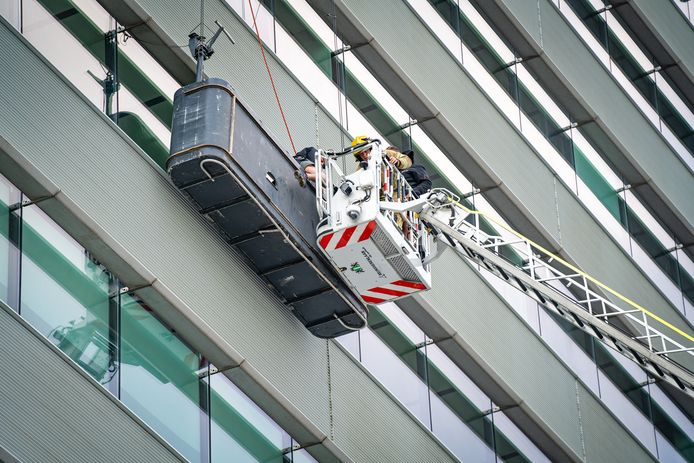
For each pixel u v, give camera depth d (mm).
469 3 66000
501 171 63469
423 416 55250
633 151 73625
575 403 63906
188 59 48188
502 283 61656
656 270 73875
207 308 45562
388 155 48031
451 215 49406
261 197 44281
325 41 56594
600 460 64062
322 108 54500
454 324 57562
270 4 53969
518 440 60719
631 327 70438
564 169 68875
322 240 45562
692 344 73938
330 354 50969
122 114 46031
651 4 78375
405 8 60969
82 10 45938
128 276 43812
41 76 43000
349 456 50156
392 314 55625
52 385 40812
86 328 42688
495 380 59094
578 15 74188
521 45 68562
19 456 39344
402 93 60031
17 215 42000
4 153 41250
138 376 43812
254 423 47656
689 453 70438
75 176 42812
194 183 43656
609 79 73938
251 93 50875
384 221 44906
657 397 70062
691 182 77625
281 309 48844
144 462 42688
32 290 41625
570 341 65250
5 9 43531
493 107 64688
